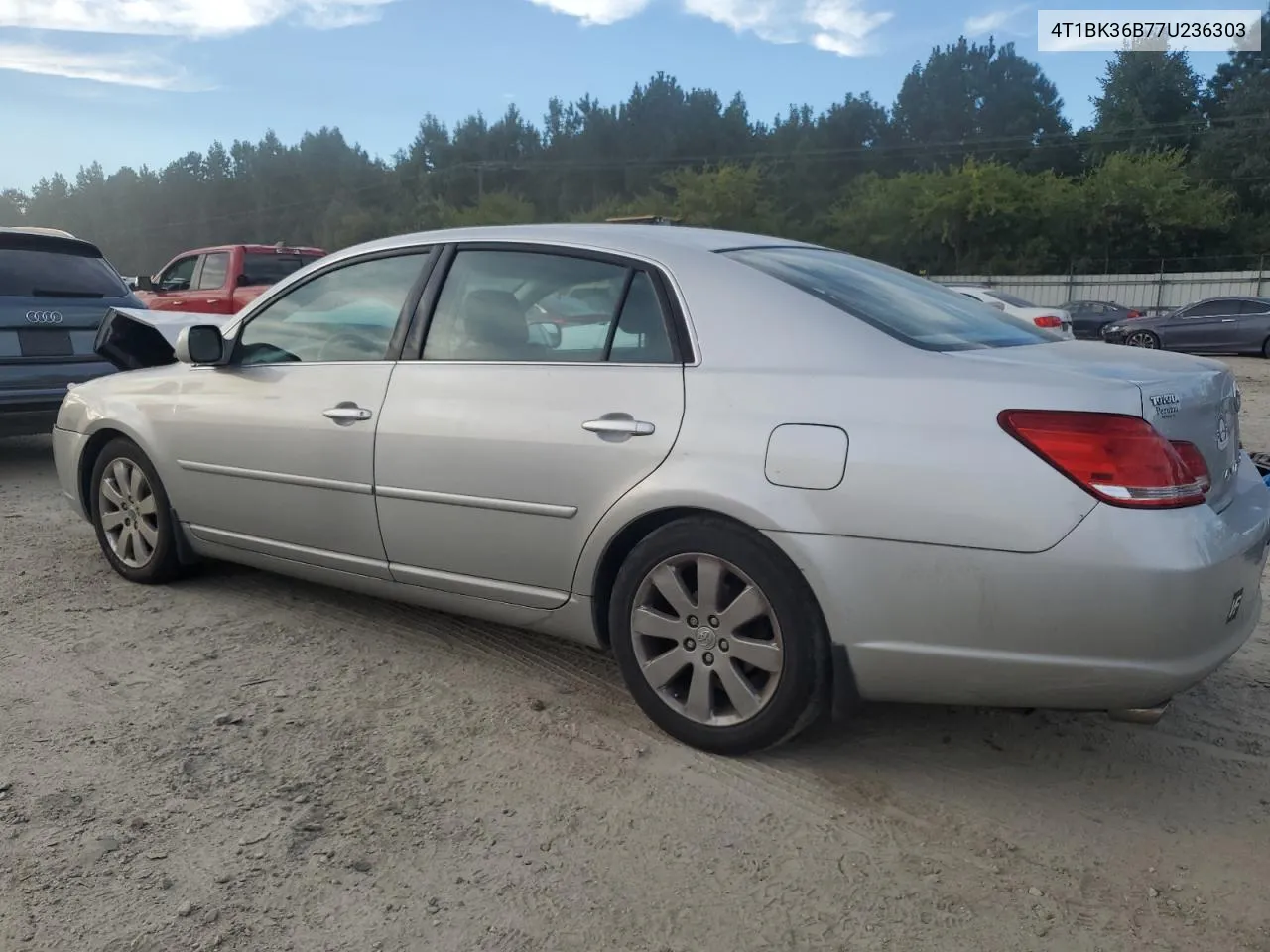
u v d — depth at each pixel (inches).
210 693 141.5
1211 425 111.7
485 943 91.5
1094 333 1144.2
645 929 93.4
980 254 2191.2
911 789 117.1
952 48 3754.9
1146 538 97.7
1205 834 108.4
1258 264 1993.1
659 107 3941.9
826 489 109.3
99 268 305.3
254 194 4569.4
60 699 139.3
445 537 139.7
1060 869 102.3
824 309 119.0
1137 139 2593.5
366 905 96.3
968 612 104.1
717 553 117.0
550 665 151.8
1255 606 111.9
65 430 195.0
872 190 2421.3
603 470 123.6
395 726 132.0
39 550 212.7
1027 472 101.0
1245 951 90.3
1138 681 100.0
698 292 124.4
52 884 98.6
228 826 108.8
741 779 118.6
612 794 115.5
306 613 173.3
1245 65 2709.2
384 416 144.1
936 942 91.7
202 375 171.5
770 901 97.3
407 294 149.3
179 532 178.5
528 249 139.6
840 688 113.2
